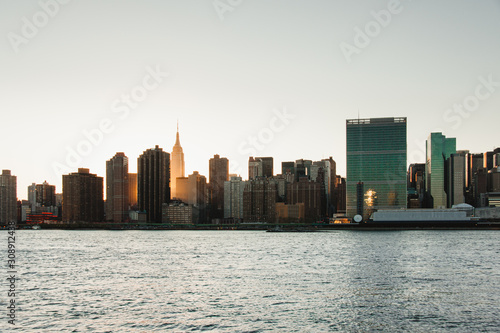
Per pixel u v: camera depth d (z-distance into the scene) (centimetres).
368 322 8119
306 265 15825
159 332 7694
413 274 13250
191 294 10519
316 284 11644
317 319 8331
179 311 8956
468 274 13212
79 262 17712
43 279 12962
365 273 13550
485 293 10344
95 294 10625
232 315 8638
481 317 8375
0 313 8900
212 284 11850
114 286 11688
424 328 7775
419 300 9675
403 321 8169
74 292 10894
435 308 9000
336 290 10800
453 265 15400
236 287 11356
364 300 9706
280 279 12544
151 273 14125
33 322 8294
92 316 8662
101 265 16575
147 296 10350
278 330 7744
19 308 9288
